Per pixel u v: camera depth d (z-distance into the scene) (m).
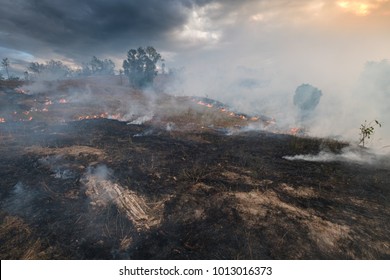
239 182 5.17
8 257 3.16
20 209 4.18
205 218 3.94
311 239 3.42
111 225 3.79
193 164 6.22
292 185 5.09
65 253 3.25
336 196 4.66
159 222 3.86
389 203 4.42
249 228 3.66
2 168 5.73
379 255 3.14
